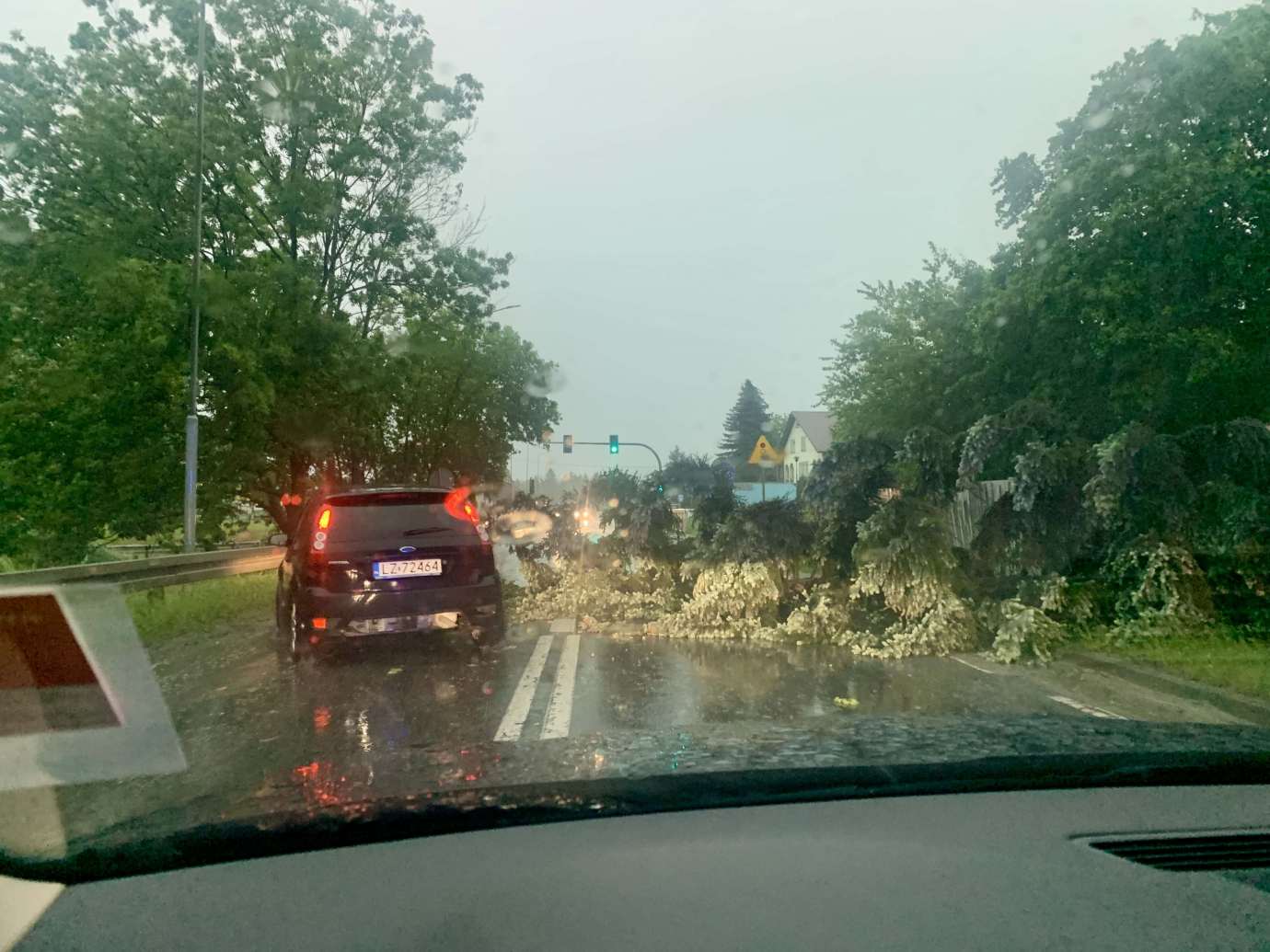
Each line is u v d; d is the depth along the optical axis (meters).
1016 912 1.96
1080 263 11.76
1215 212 10.99
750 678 8.07
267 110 24.28
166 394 20.97
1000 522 9.97
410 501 9.07
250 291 21.11
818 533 10.34
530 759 2.99
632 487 12.38
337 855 2.36
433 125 26.42
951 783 2.79
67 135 21.62
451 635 10.41
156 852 2.29
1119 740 3.18
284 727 6.32
